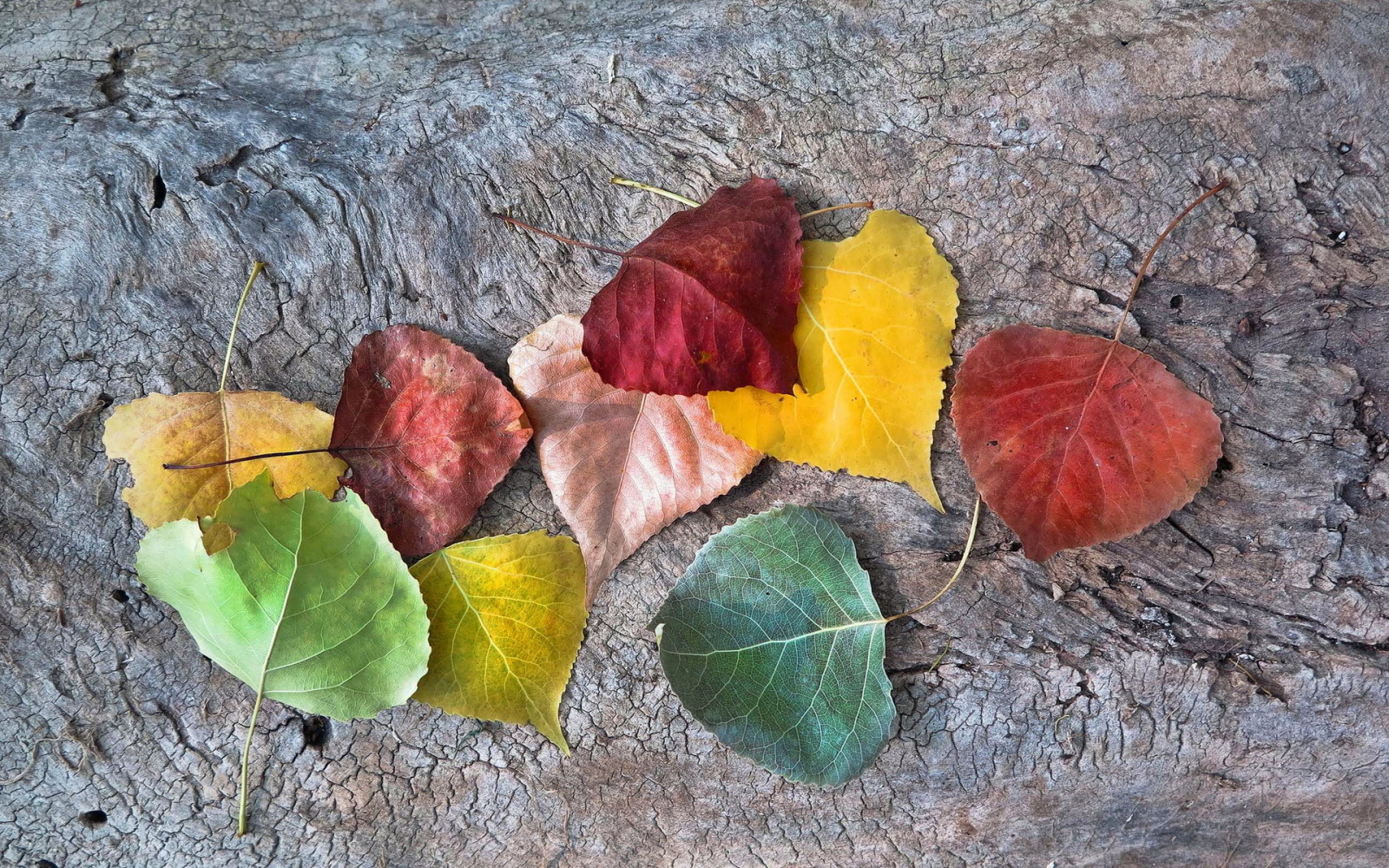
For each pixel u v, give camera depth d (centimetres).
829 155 33
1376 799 34
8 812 33
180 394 32
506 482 33
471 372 32
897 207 33
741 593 32
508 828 34
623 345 30
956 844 35
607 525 32
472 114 33
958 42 33
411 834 34
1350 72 33
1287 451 32
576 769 34
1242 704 33
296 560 30
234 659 31
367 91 34
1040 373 31
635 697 33
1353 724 33
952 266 33
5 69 34
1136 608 33
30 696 32
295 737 33
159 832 34
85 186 32
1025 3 34
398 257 33
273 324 33
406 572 31
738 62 33
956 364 32
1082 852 35
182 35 35
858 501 33
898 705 33
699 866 35
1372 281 32
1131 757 33
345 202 33
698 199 33
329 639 31
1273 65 33
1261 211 32
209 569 30
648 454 32
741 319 30
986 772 34
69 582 32
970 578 33
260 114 33
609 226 33
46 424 32
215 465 31
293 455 32
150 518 31
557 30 35
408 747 33
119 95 33
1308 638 33
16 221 32
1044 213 33
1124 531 31
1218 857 35
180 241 32
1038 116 33
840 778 32
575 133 33
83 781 33
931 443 32
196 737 33
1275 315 32
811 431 32
